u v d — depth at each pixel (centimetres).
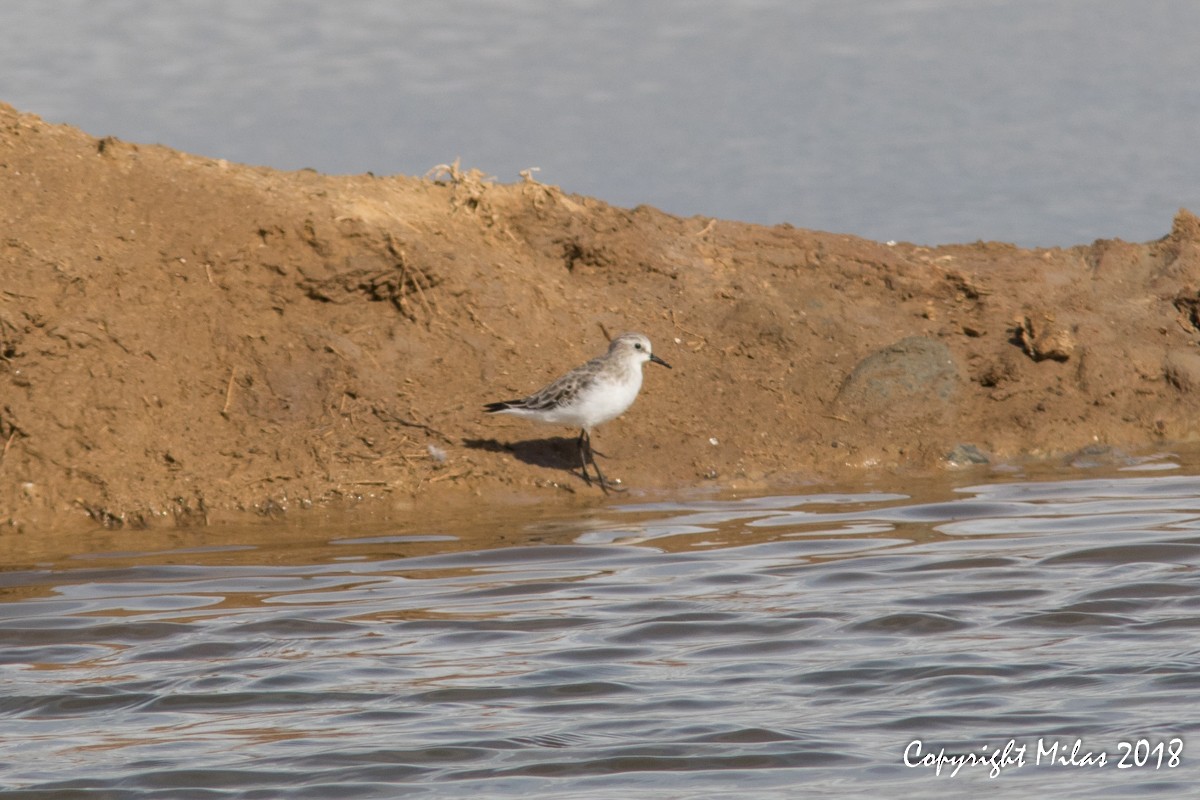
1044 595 1255
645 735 968
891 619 1197
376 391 1786
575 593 1289
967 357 1998
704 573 1348
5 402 1658
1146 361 2014
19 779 907
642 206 2194
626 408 1698
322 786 895
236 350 1786
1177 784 883
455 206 2033
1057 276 2172
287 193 1934
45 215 1827
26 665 1119
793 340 2000
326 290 1858
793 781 898
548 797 877
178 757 939
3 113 1942
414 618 1223
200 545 1494
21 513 1584
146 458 1655
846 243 2177
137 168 1919
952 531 1491
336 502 1645
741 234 2178
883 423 1883
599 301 2009
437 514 1620
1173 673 1059
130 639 1180
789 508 1617
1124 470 1770
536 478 1708
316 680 1077
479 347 1878
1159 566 1333
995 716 991
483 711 1013
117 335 1738
